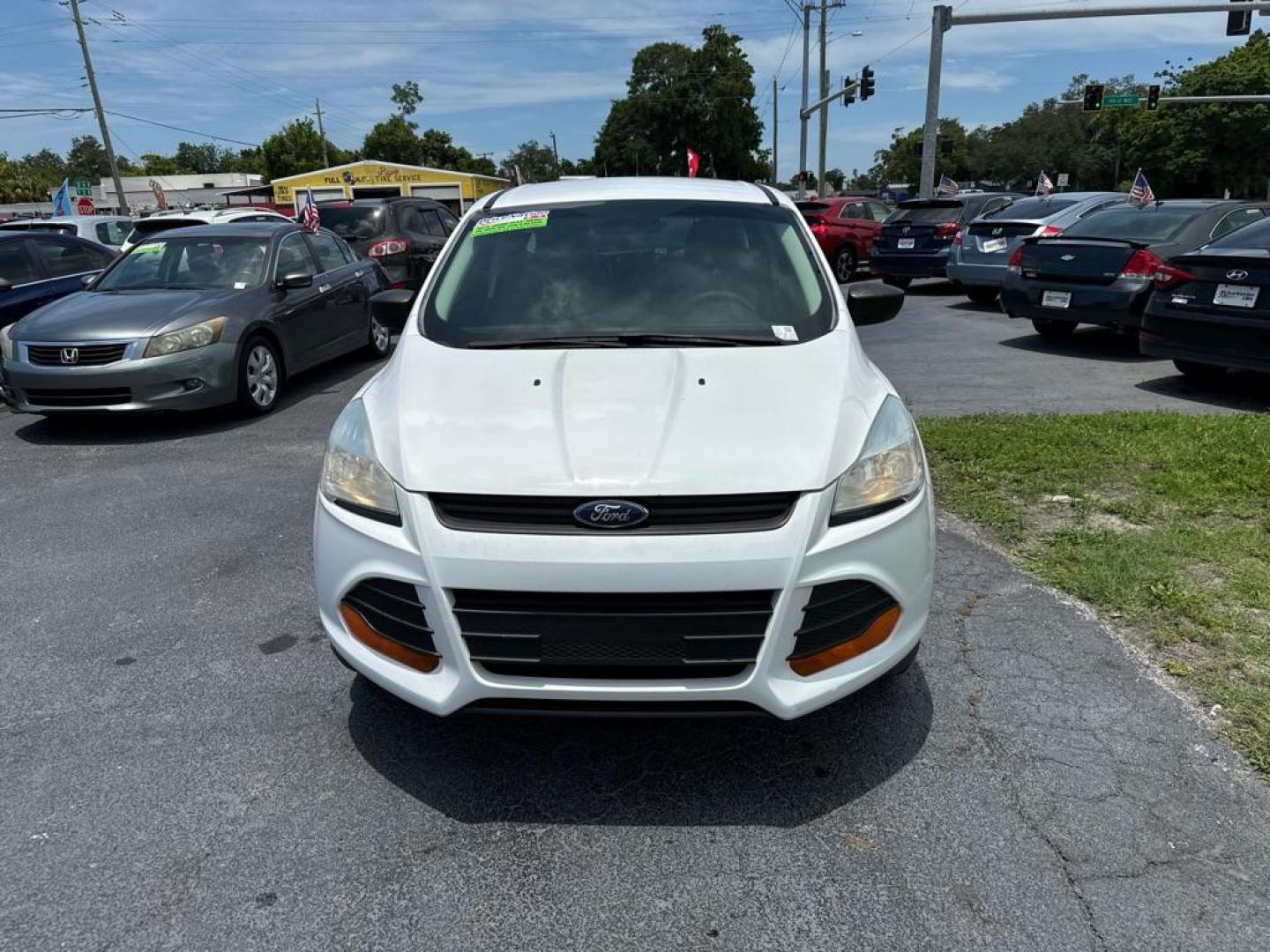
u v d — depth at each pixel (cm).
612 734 292
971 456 545
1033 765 271
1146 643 335
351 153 8188
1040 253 948
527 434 256
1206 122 5109
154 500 531
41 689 324
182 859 239
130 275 772
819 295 345
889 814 253
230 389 689
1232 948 206
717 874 233
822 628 242
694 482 236
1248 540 412
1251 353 669
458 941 213
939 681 316
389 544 244
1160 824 245
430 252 1205
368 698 314
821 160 3816
